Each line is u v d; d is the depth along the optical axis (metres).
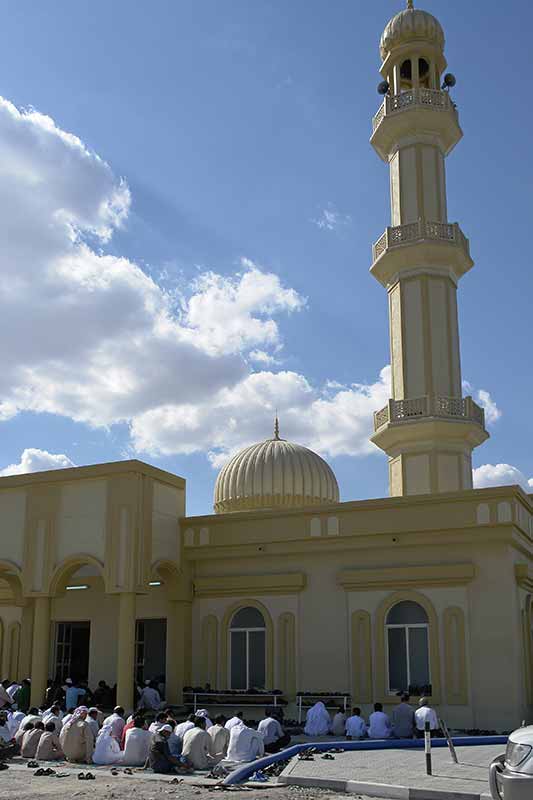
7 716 18.05
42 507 22.94
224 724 16.06
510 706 19.28
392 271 28.34
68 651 26.70
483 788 11.41
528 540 22.20
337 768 13.43
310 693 21.06
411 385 26.83
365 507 21.64
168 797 11.39
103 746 15.09
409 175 28.80
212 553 23.23
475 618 20.06
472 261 28.42
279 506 28.50
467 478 26.42
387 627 21.05
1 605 27.53
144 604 24.70
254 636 22.59
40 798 11.38
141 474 22.08
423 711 17.05
